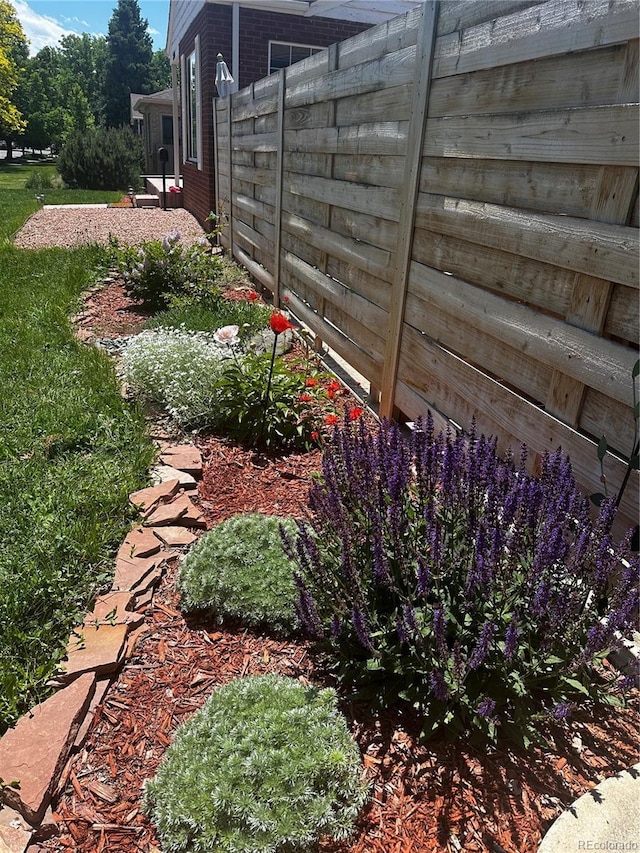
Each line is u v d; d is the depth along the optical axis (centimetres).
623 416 192
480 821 153
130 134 2539
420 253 310
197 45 1096
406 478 203
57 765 161
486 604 170
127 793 160
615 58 177
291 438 348
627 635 170
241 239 795
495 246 243
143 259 611
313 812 144
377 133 346
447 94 269
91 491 279
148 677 196
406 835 150
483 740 170
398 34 315
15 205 1482
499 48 228
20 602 212
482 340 263
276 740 159
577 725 177
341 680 188
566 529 173
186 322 527
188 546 255
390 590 188
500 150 232
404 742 174
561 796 158
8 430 338
